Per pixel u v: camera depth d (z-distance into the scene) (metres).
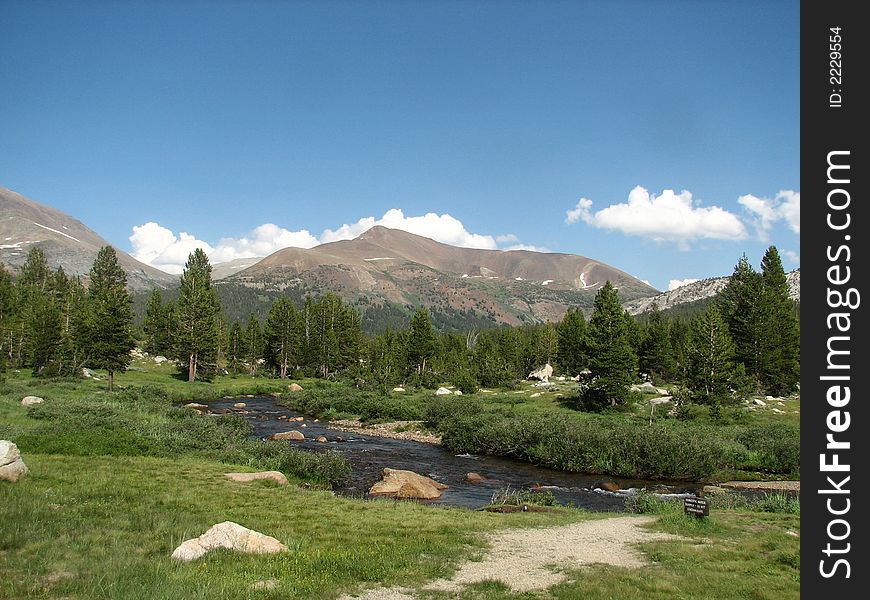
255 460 29.00
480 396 74.69
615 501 27.91
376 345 115.50
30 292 106.75
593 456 36.25
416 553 14.32
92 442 27.84
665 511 22.00
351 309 129.75
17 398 45.06
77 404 39.97
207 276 116.81
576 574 12.81
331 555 13.66
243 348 115.69
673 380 89.19
